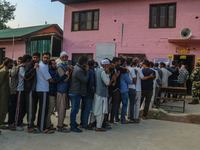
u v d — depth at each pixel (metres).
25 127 4.99
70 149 3.70
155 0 11.02
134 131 5.02
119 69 5.45
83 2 12.84
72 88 4.75
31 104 4.53
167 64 9.55
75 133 4.69
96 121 5.08
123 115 5.73
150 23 11.22
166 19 10.88
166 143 4.20
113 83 5.30
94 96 5.01
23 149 3.62
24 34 13.28
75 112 4.83
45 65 4.54
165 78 8.39
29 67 4.46
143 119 6.34
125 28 11.72
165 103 8.51
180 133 4.95
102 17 12.31
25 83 4.52
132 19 11.55
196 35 10.24
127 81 5.59
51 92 4.70
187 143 4.23
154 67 8.06
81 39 12.92
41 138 4.22
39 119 4.60
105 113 5.00
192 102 8.45
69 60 12.87
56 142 4.03
